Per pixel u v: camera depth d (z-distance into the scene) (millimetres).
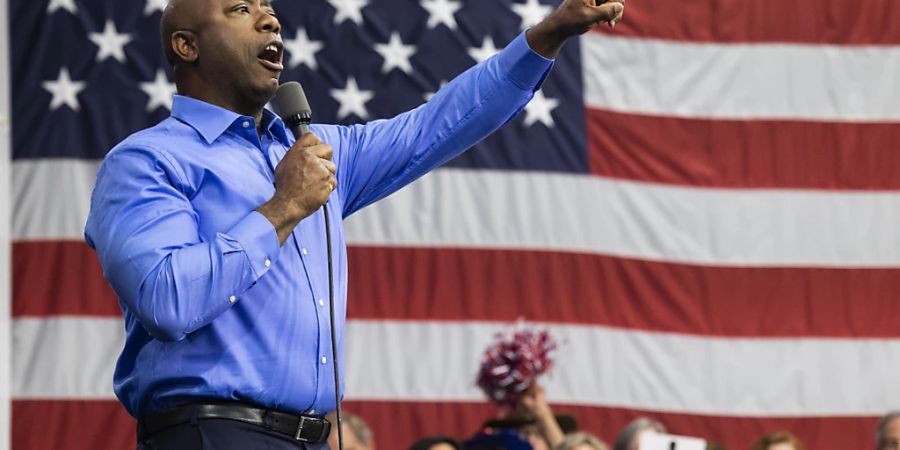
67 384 9055
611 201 9820
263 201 3346
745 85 10164
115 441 9055
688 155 10008
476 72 3805
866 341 9953
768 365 9836
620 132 9930
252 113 3514
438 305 9508
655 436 7250
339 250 3500
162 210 3189
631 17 10102
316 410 3299
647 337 9711
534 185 9727
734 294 9891
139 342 3322
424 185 9648
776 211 10031
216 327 3205
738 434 9711
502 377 7887
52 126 9320
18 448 8953
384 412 9320
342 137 3738
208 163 3336
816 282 9992
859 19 10336
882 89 10273
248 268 3139
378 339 9406
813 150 10141
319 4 9719
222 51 3434
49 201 9250
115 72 9438
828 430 9828
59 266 9188
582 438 7113
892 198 10148
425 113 3791
